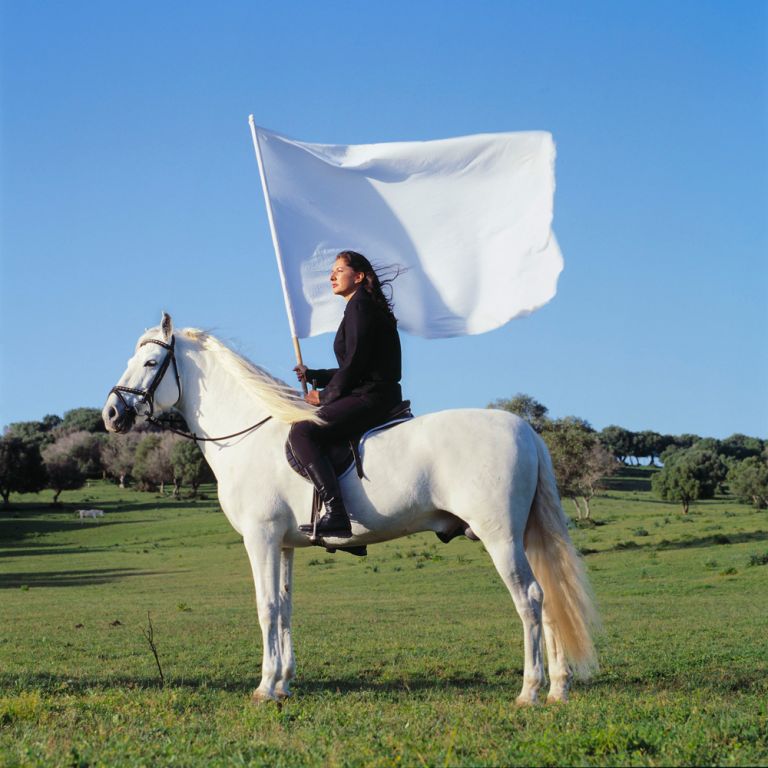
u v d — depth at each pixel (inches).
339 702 305.7
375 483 301.7
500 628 685.9
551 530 299.4
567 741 210.5
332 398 310.3
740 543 1672.0
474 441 297.6
